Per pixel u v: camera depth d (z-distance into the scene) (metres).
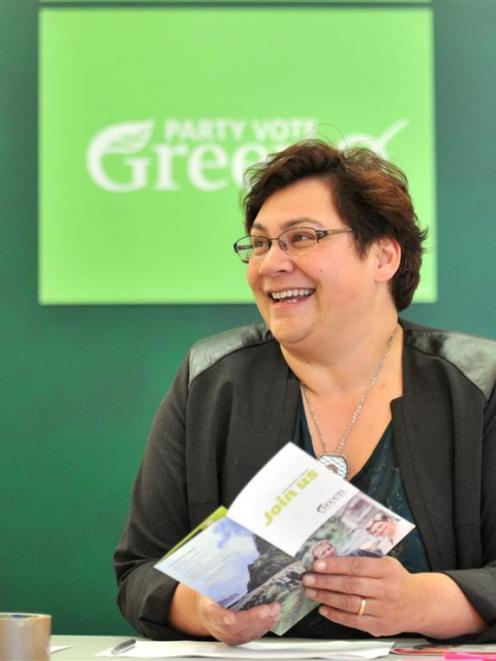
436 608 3.59
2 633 2.97
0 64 6.26
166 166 6.14
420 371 4.15
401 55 6.11
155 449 4.29
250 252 4.10
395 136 6.11
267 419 4.14
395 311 4.26
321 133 6.10
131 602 3.99
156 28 6.14
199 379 4.27
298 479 3.23
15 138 6.27
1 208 6.26
